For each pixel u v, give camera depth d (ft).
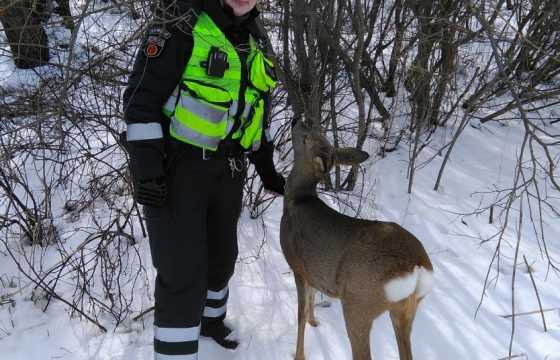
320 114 12.60
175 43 7.30
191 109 7.51
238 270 11.93
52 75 11.59
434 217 13.88
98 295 11.05
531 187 15.26
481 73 16.63
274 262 12.25
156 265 8.39
